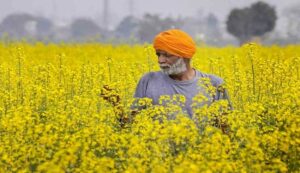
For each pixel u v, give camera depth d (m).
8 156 6.63
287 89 9.03
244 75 11.03
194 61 13.71
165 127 6.59
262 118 8.05
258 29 93.94
